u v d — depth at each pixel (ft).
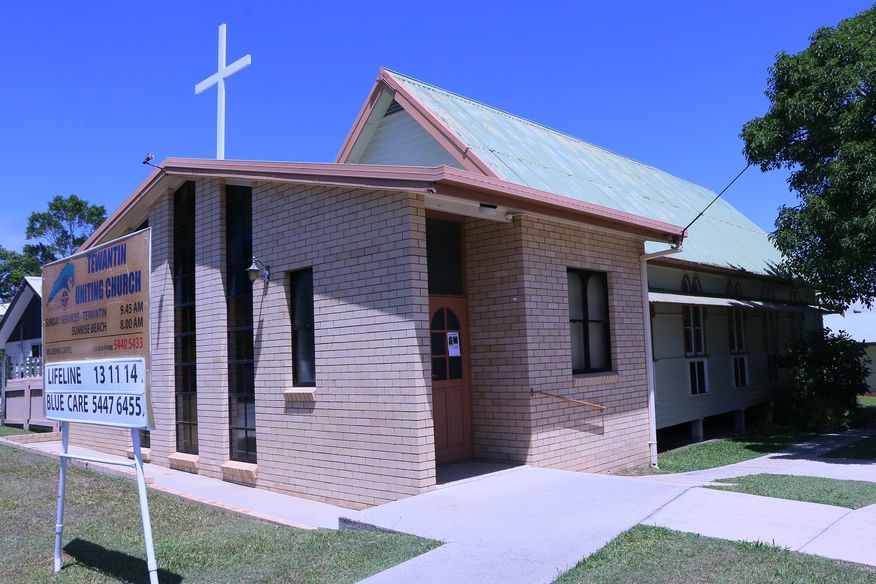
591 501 23.02
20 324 79.00
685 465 39.09
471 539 19.31
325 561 18.89
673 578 15.92
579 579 16.05
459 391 31.19
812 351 56.80
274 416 30.94
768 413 57.41
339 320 27.86
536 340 30.35
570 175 46.09
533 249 30.81
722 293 54.70
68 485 31.83
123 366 18.63
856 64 40.37
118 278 19.16
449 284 31.50
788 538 18.67
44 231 155.43
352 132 45.60
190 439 37.32
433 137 41.09
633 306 37.37
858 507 23.41
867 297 44.65
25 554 21.80
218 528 24.34
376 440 26.21
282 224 30.89
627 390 36.14
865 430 53.98
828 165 40.45
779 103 43.14
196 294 36.27
